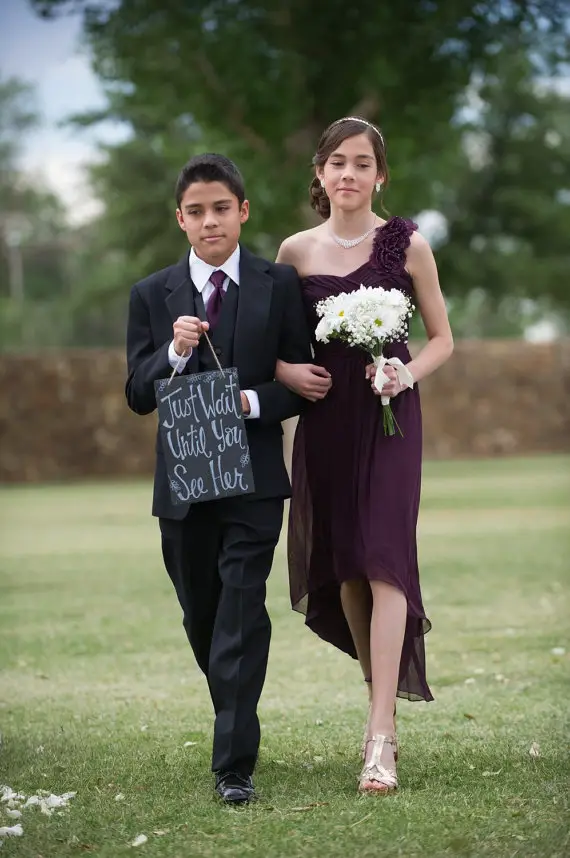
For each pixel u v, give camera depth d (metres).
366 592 8.95
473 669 12.23
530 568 19.38
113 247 56.91
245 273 8.41
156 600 17.28
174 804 7.89
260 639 8.07
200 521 8.29
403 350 8.86
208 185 8.20
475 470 42.38
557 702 10.62
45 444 44.81
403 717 10.34
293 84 29.16
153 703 11.12
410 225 8.90
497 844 6.87
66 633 14.84
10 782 8.55
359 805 7.74
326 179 8.88
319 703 10.98
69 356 45.03
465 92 33.59
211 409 8.05
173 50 29.23
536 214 58.03
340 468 8.71
